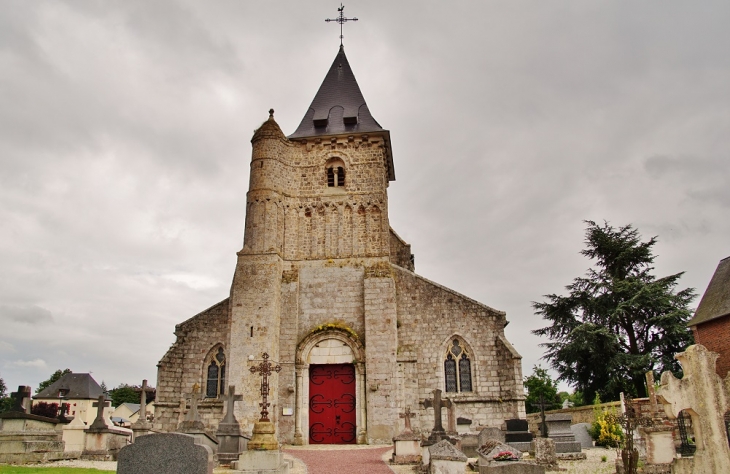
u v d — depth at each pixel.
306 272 30.91
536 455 19.50
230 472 16.58
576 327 39.16
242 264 29.55
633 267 43.06
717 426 11.61
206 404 28.80
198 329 31.42
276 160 31.73
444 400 23.00
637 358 37.28
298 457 22.23
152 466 11.59
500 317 30.38
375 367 28.34
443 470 15.90
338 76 37.03
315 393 29.17
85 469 17.52
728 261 34.72
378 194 31.95
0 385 63.41
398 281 31.55
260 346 28.08
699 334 33.47
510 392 28.84
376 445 26.94
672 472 12.06
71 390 66.81
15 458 19.34
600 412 29.55
